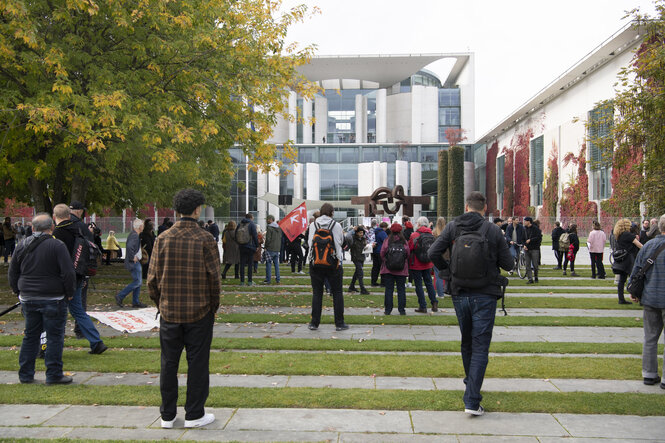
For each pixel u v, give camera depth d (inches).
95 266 254.1
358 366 223.9
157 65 450.3
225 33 450.3
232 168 634.8
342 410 170.2
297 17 472.4
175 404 155.9
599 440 145.6
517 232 613.0
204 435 149.4
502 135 2632.9
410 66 3161.9
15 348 259.3
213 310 159.3
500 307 390.9
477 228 174.1
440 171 2586.1
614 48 1499.8
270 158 486.9
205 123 448.1
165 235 156.0
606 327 317.1
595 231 597.3
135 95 442.9
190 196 158.7
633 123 570.9
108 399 179.8
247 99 480.7
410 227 429.4
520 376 210.2
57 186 597.6
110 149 435.5
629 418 163.2
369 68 3186.5
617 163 602.2
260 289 496.1
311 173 2723.9
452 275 173.9
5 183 651.5
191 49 461.4
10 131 444.8
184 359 240.4
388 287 360.5
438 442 144.3
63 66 389.1
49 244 198.7
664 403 176.1
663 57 506.0
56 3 414.0
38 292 196.2
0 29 373.1
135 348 263.9
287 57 486.0
